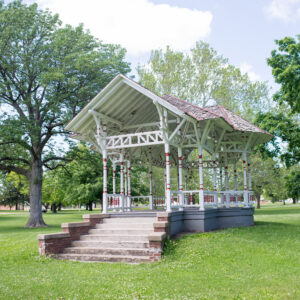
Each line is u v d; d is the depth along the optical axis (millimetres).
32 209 27031
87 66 25859
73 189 43000
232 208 16703
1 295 7148
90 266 9977
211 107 19547
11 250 12695
